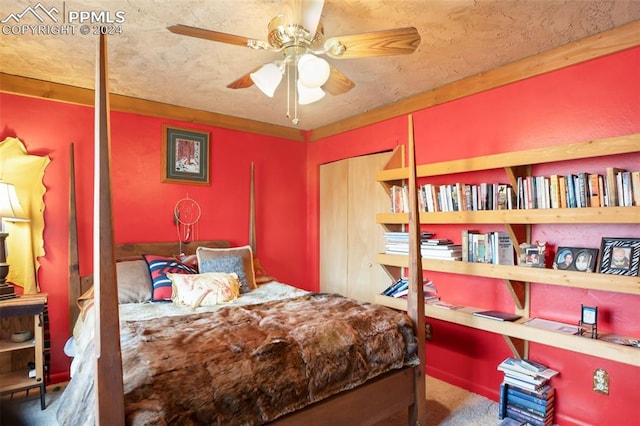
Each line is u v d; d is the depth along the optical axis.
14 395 2.52
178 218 3.35
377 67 2.50
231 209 3.68
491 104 2.57
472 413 2.35
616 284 1.78
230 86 2.19
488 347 2.60
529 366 2.22
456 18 1.89
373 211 3.55
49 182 2.77
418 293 2.08
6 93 2.63
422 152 3.02
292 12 1.53
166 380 1.29
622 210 1.77
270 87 2.03
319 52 1.77
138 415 1.16
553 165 2.23
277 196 4.02
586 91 2.12
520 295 2.34
